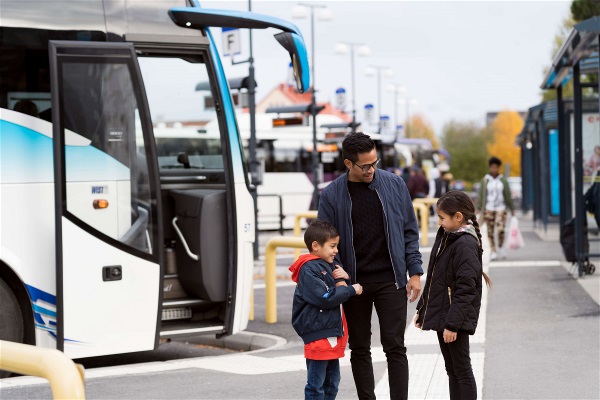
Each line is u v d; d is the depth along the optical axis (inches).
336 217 293.3
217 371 398.3
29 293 401.1
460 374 282.2
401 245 293.6
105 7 421.4
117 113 411.5
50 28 410.6
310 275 279.6
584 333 466.0
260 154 1688.0
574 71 685.9
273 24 432.8
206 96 456.8
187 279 456.4
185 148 461.7
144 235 416.2
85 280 405.1
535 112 1205.1
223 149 450.3
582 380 362.6
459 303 275.7
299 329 285.1
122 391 360.2
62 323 400.8
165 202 462.3
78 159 404.2
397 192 295.6
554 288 639.1
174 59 452.8
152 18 430.9
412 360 408.8
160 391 358.9
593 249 715.4
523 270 761.0
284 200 1705.2
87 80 406.3
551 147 1314.0
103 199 408.2
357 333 296.2
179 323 449.4
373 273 293.0
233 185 450.3
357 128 1486.2
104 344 409.4
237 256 450.9
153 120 457.1
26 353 166.1
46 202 404.5
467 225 283.1
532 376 371.9
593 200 709.9
